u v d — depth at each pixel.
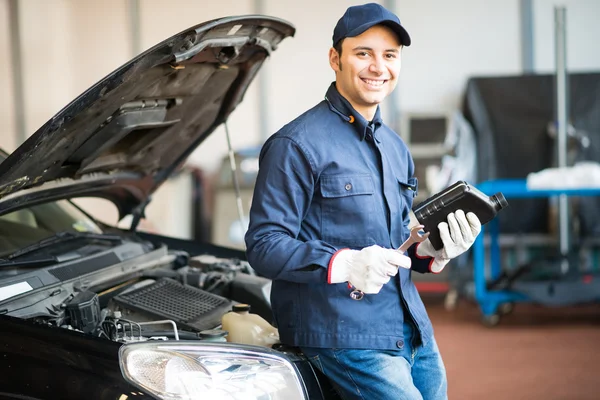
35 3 6.95
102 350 1.67
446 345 4.58
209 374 1.66
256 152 6.53
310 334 1.79
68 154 2.21
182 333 2.05
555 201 5.75
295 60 6.68
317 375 1.85
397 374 1.78
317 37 6.64
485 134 5.85
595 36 6.19
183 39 1.95
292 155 1.77
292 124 1.82
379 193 1.83
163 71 2.05
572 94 5.77
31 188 2.28
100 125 2.16
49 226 2.63
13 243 2.41
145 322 2.07
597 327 4.93
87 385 1.63
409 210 1.97
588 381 3.79
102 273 2.31
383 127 1.96
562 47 5.36
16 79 6.96
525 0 6.26
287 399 1.73
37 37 6.98
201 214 6.61
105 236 2.56
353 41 1.80
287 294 1.83
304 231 1.81
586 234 5.61
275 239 1.72
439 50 6.40
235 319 2.07
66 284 2.15
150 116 2.29
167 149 2.63
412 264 2.01
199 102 2.43
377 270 1.62
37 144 1.83
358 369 1.78
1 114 6.97
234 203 6.50
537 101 5.82
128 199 2.81
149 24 6.92
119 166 2.56
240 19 2.07
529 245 5.82
